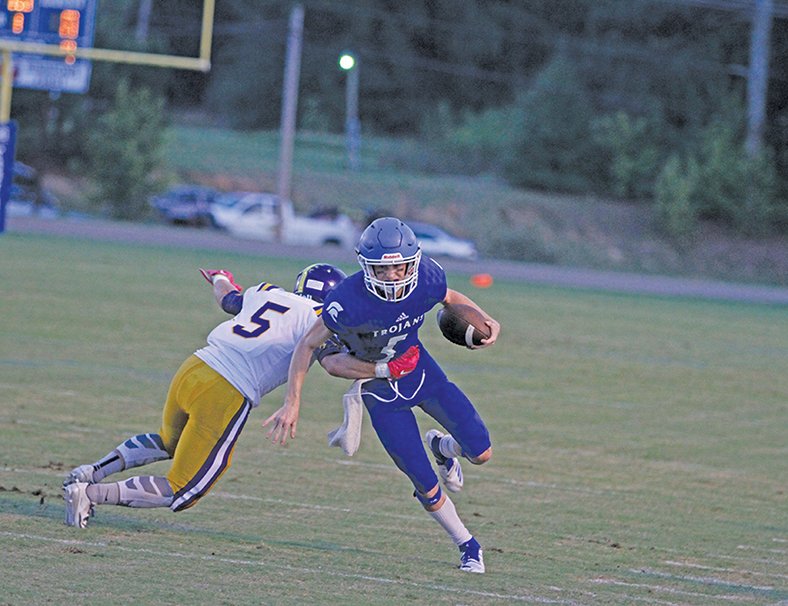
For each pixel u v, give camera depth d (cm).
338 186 11931
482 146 13825
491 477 2136
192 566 1427
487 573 1508
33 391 2611
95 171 10225
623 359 3997
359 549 1591
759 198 11775
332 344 1538
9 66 6412
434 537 1692
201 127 15388
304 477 2028
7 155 5819
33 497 1714
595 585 1481
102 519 1639
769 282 11062
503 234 10912
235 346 1510
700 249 11488
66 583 1311
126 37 12000
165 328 3791
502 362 3697
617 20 14350
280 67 15325
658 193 11738
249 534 1627
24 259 5666
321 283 1616
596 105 13500
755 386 3569
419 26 15875
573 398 3108
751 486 2195
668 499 2045
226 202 10231
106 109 11594
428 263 1481
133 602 1259
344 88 15450
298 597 1327
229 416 1498
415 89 15875
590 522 1845
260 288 1582
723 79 13275
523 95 13588
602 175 12800
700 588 1502
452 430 1520
